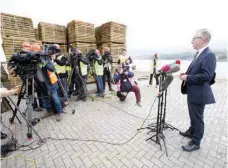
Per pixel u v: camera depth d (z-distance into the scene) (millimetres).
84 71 4262
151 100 4344
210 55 1593
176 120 2951
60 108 3139
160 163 1743
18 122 2943
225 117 3010
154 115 3244
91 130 2615
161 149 1995
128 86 3854
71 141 2260
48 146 2137
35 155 1937
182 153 1919
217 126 2633
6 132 2566
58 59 3754
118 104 4043
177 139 2258
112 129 2643
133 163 1756
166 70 1904
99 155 1919
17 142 2240
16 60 2312
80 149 2057
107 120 3035
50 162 1795
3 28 4453
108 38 6398
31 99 2434
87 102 4246
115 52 6594
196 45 1748
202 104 1759
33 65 2381
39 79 2891
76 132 2547
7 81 5359
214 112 3266
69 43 6336
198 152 1929
